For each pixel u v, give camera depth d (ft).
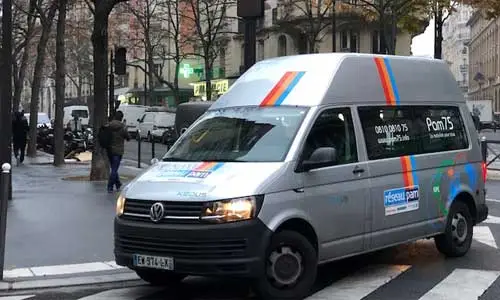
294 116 22.21
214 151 22.25
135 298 21.84
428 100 26.89
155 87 208.33
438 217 26.23
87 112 172.55
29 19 92.43
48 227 33.71
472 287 22.49
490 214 39.19
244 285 23.35
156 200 19.98
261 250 19.42
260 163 20.79
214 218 19.10
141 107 153.38
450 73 28.91
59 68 73.77
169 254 19.63
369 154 23.49
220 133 23.07
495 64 294.66
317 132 22.03
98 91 55.72
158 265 19.89
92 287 23.47
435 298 21.09
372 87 24.45
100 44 55.11
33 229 33.17
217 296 21.86
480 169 28.89
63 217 36.68
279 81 23.97
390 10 83.05
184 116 44.04
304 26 149.28
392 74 25.52
